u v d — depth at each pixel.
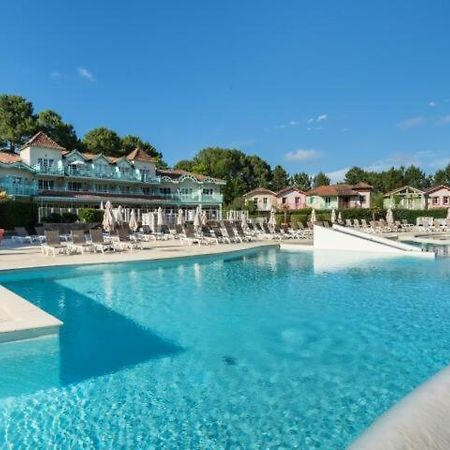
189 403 5.37
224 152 95.50
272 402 5.39
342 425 4.80
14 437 4.58
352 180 114.62
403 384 5.86
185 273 15.79
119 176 56.19
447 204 71.56
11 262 15.25
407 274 15.42
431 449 1.82
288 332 8.32
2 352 6.58
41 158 50.06
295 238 31.44
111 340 7.81
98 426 4.81
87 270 15.46
